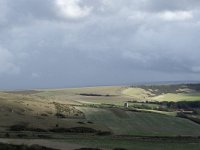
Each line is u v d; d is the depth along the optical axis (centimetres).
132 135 11625
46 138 8575
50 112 13950
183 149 7938
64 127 11719
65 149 6256
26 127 11000
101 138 9669
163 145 8562
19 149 5909
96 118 14388
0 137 8069
